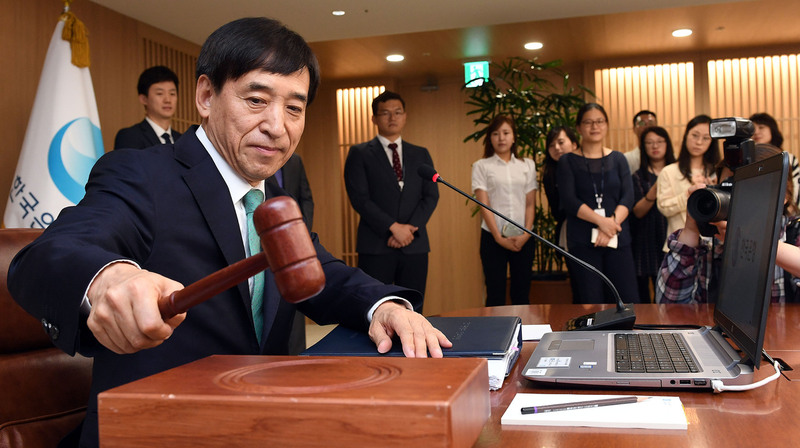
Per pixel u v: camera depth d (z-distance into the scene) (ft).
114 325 2.41
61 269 2.68
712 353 3.94
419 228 14.62
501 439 2.80
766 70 22.24
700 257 7.49
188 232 3.79
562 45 21.15
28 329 4.29
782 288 7.14
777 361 4.10
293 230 2.04
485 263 15.38
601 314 5.54
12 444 4.05
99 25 15.23
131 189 3.67
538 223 18.40
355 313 4.26
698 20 18.84
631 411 3.04
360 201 14.66
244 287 3.92
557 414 3.03
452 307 25.00
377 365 2.47
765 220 3.69
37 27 13.74
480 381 2.36
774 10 18.06
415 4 15.81
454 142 24.97
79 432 4.05
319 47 20.29
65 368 4.38
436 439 1.91
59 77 11.75
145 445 2.10
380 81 24.90
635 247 14.92
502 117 15.43
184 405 2.07
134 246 3.52
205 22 16.74
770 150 6.82
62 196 11.46
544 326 5.82
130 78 16.26
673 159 15.14
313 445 1.98
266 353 4.08
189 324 3.76
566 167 13.15
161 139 12.40
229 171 4.02
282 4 15.49
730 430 2.84
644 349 4.13
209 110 4.01
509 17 16.98
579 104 18.99
